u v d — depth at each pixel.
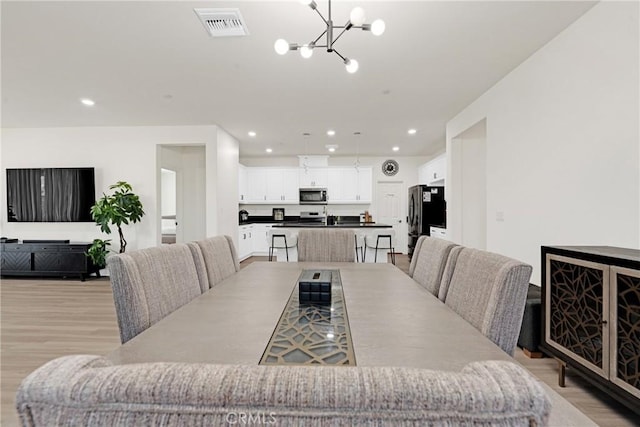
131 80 3.48
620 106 2.09
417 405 0.33
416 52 2.89
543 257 2.26
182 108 4.43
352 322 1.14
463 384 0.34
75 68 3.20
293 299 1.44
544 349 2.25
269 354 0.89
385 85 3.63
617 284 1.71
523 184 3.10
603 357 1.78
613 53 2.13
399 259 7.39
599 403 1.93
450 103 4.22
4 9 2.26
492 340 1.07
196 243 1.88
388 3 2.22
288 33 2.59
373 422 0.33
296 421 0.33
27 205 5.37
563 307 2.10
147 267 1.35
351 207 8.38
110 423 0.34
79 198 5.32
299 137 6.12
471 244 4.89
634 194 2.00
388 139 6.30
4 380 2.18
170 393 0.34
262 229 7.94
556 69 2.65
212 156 5.27
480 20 2.42
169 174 6.95
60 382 0.35
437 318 1.18
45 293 4.36
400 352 0.90
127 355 0.88
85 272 5.09
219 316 1.21
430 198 6.59
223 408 0.34
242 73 3.31
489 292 1.15
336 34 2.61
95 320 3.31
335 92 3.84
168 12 2.31
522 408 0.32
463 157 4.91
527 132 3.04
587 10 2.31
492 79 3.48
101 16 2.35
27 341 2.79
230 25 2.48
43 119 4.94
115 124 5.22
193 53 2.91
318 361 0.85
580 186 2.41
